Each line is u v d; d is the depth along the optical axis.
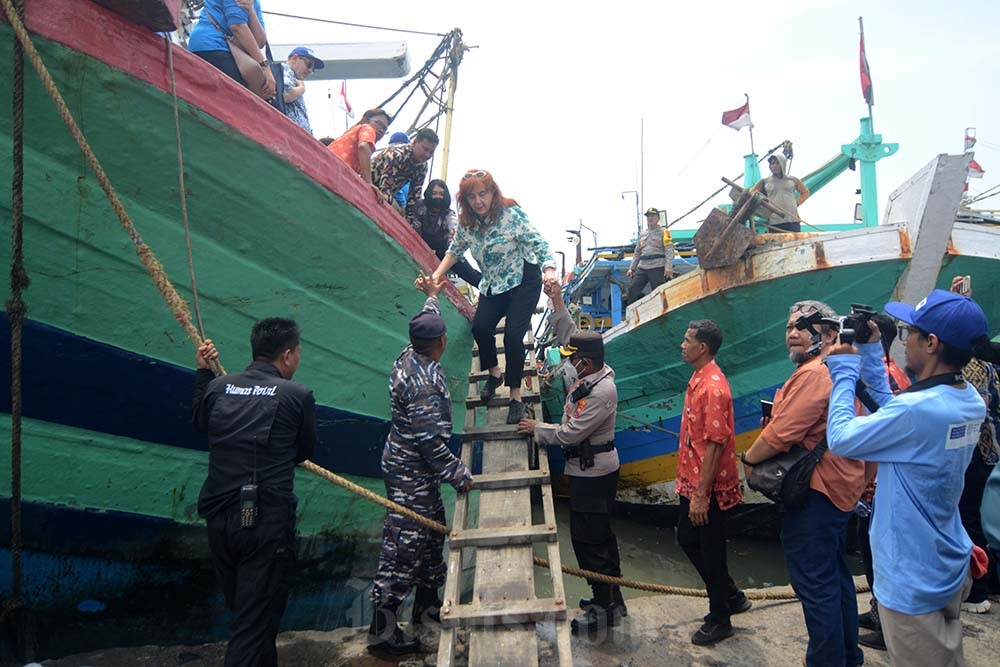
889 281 6.27
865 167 9.52
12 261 2.50
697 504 3.38
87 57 2.62
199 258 3.14
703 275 7.02
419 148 4.99
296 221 3.48
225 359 3.33
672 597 4.20
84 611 3.13
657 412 8.27
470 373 4.97
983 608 3.89
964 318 2.07
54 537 2.96
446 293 4.96
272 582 2.52
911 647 2.14
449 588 2.95
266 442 2.53
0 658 2.85
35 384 2.77
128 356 2.98
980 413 2.12
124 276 2.91
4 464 2.77
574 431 3.57
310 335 3.73
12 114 2.54
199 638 3.50
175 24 2.80
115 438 3.04
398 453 3.29
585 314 11.74
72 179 2.70
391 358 4.36
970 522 3.89
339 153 4.64
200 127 2.99
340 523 4.16
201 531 3.41
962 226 6.30
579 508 3.68
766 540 7.92
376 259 4.08
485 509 3.42
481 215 3.98
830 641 2.79
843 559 3.09
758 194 6.64
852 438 2.18
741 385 7.32
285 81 5.02
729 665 3.35
